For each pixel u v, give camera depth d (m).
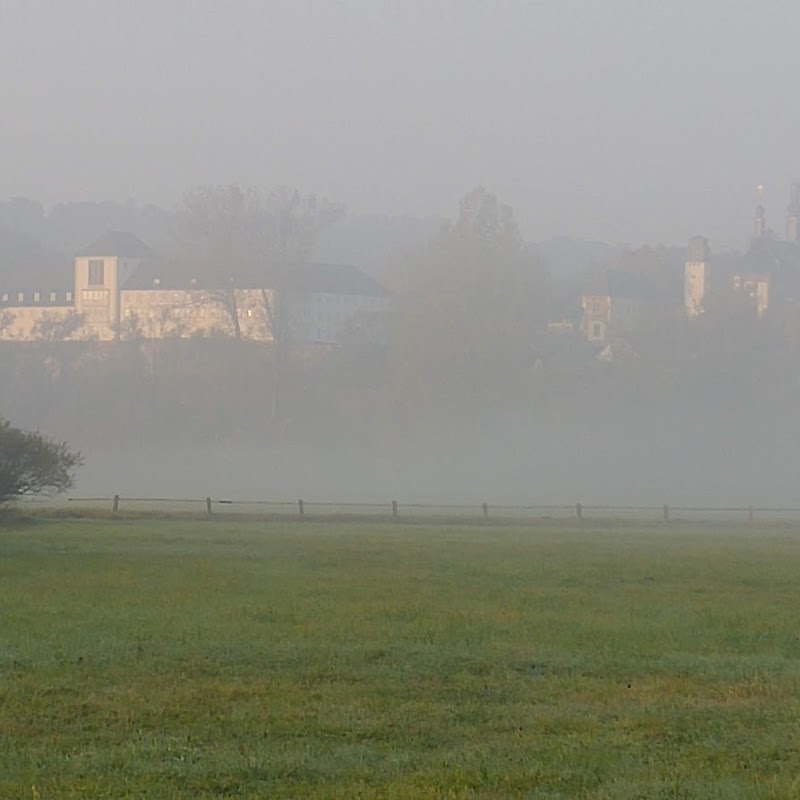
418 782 29.83
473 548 105.19
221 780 30.20
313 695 40.69
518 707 39.16
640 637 53.44
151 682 42.28
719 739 34.88
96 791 29.09
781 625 57.56
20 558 88.31
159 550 97.31
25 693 40.16
